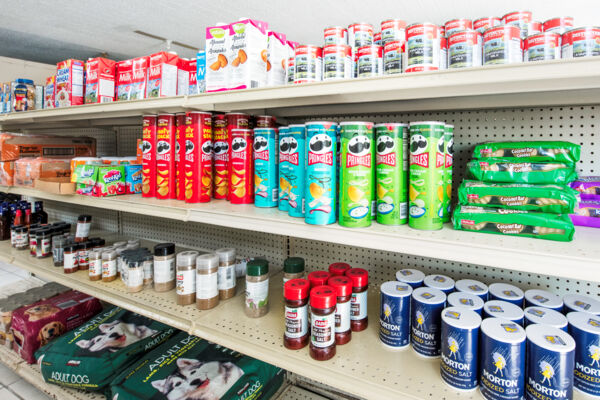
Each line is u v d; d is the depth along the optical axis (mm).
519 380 830
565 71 711
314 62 1034
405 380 947
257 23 1191
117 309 2051
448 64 882
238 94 1133
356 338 1149
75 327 2119
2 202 2691
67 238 2080
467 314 943
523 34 965
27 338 1923
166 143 1502
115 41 3609
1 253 2291
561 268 750
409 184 972
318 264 1686
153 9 2748
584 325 875
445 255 862
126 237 2482
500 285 1141
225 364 1553
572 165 913
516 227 891
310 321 1140
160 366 1555
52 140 2340
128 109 1437
